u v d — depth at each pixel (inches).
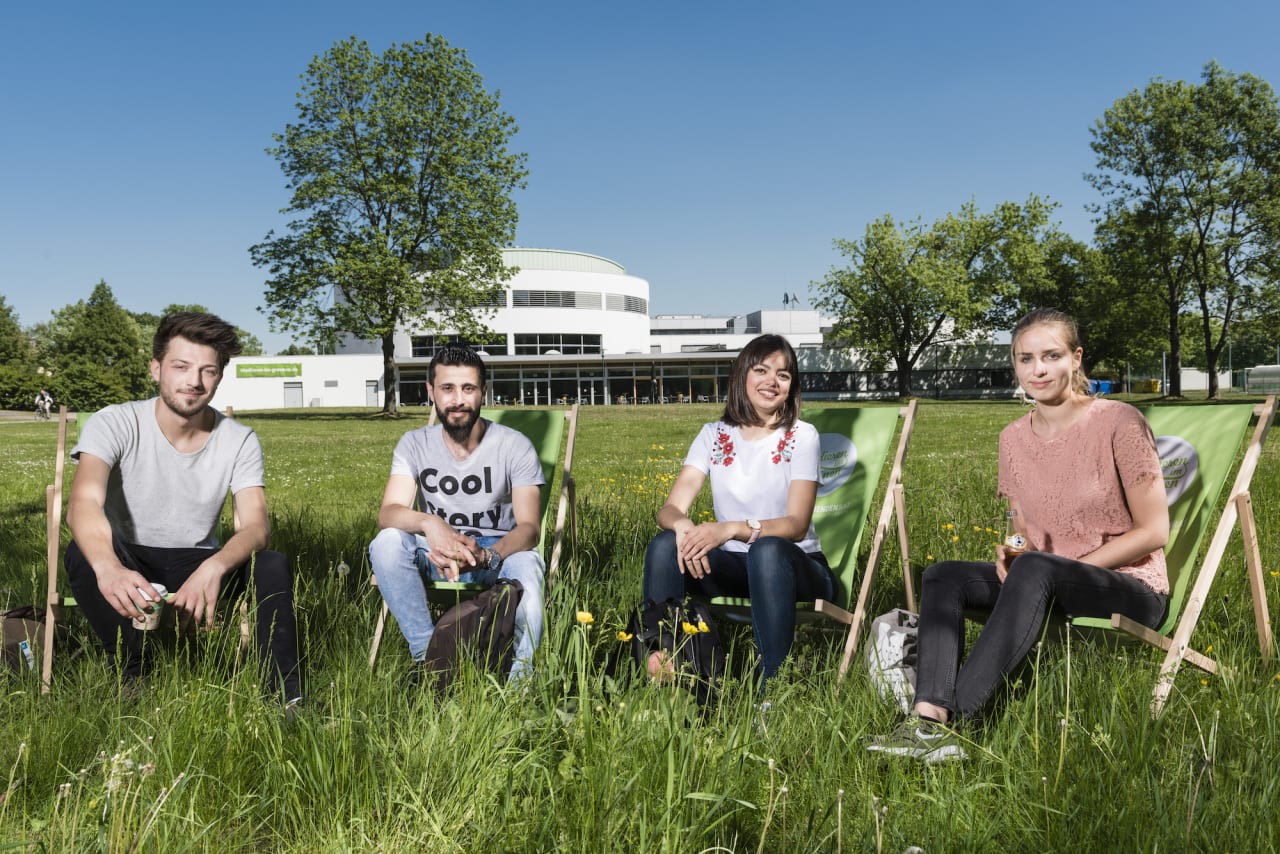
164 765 80.2
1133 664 108.9
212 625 106.7
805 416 147.9
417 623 116.1
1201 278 1491.1
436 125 1250.0
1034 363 109.4
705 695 99.1
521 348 2413.9
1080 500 108.2
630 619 109.3
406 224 1236.5
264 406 2298.2
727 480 127.3
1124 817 70.8
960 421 887.1
